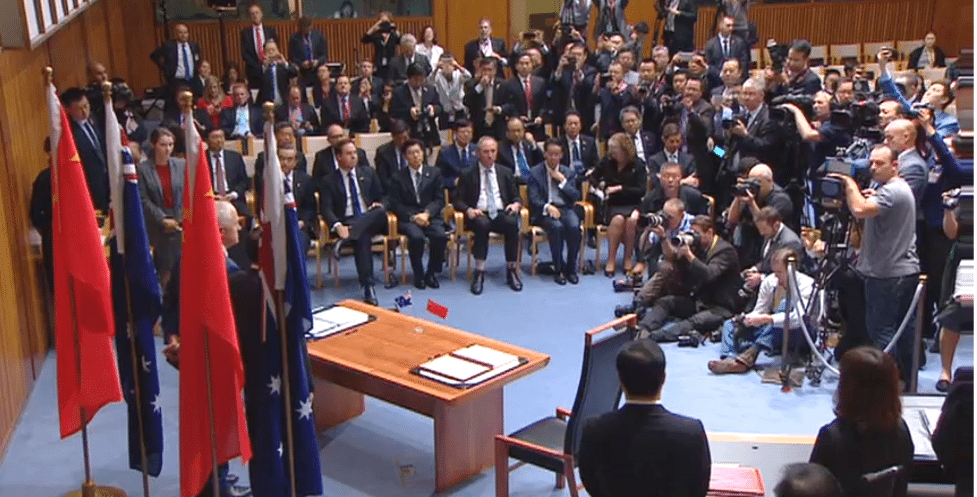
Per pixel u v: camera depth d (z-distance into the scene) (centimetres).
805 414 674
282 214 502
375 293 927
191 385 513
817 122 901
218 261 491
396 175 954
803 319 718
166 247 834
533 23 1711
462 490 590
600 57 1283
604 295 917
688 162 995
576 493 521
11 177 714
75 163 516
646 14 1780
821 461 378
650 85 1150
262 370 524
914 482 450
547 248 1063
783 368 708
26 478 606
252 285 523
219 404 508
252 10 1400
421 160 956
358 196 933
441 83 1227
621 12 1479
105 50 1357
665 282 823
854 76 1202
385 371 584
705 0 1795
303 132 1144
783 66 1230
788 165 924
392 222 927
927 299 748
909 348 690
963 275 609
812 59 1778
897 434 372
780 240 762
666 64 1284
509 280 942
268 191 498
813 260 777
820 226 848
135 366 536
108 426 675
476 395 558
